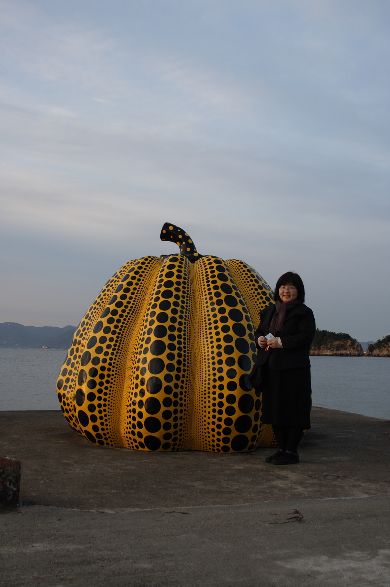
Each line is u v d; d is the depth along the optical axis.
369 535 3.79
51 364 64.88
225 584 3.06
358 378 48.81
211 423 7.11
